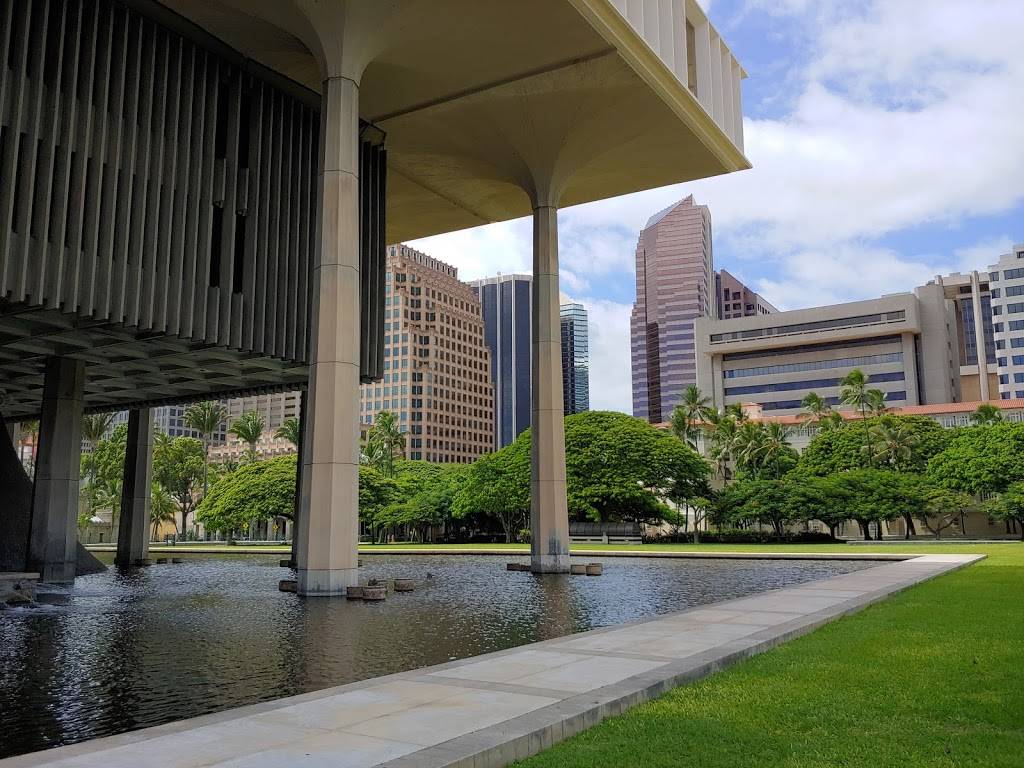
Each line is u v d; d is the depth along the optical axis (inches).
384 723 207.3
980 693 238.8
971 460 2262.6
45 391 941.2
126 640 429.4
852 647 330.6
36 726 243.1
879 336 4291.3
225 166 834.2
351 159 761.6
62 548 922.1
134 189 740.0
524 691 245.0
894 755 176.7
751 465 2876.5
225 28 824.9
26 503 991.0
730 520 2352.4
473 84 961.5
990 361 5546.3
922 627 392.8
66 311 676.7
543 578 925.8
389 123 1064.2
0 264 629.3
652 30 976.9
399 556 1588.3
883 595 554.3
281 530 3560.5
